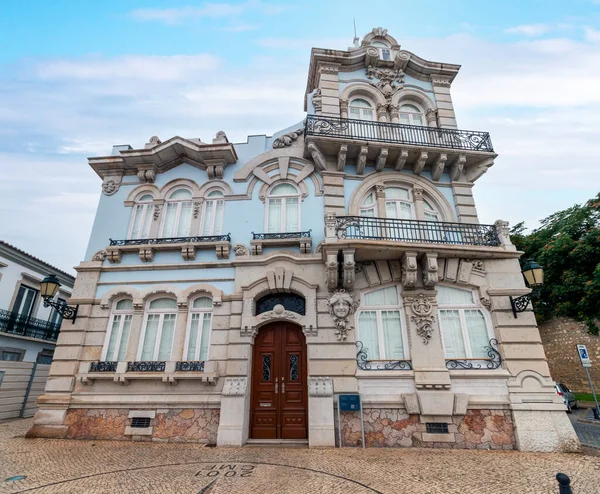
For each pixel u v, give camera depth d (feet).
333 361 28.02
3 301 48.21
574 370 62.13
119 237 35.01
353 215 32.22
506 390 27.27
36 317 54.24
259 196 35.27
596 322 59.67
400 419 26.50
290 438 27.63
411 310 29.40
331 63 40.88
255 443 26.63
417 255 29.55
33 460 21.59
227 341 29.71
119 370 29.12
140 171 37.06
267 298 31.71
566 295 64.03
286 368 29.58
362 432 25.72
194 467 20.11
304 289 30.40
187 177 37.19
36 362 51.85
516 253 30.86
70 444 26.02
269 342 30.37
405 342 29.01
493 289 30.27
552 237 73.82
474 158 35.58
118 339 31.22
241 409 27.02
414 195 35.14
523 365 27.81
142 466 20.29
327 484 17.21
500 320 29.27
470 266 30.94
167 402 28.07
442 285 31.07
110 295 31.99
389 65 41.88
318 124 35.63
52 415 28.50
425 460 21.93
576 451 24.97
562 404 26.50
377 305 30.42
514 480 18.15
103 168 37.91
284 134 38.32
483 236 31.89
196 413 27.81
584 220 69.31
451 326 29.86
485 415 26.55
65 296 61.31
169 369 28.76
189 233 34.86
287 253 31.91
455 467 20.40
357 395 26.63
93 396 28.91
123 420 28.09
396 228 31.24
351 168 36.11
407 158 35.63
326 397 26.73
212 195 36.55
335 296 29.48
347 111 38.83
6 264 48.75
